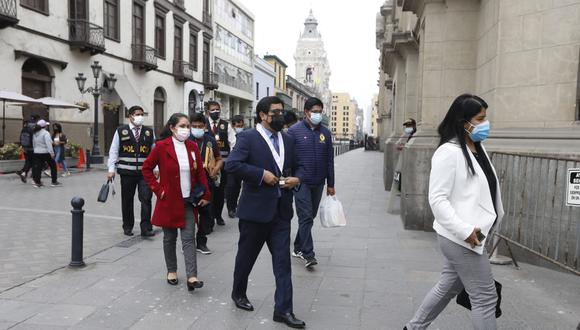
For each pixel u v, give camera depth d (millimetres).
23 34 17766
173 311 3979
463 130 2840
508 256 5609
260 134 3811
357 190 12203
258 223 3740
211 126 7711
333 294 4406
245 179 3666
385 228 7344
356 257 5672
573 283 4727
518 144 5875
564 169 4863
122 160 6574
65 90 20281
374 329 3652
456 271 2895
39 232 6852
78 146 18047
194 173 4605
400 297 4324
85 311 3941
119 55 24219
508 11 6168
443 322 3734
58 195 10664
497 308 2908
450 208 2740
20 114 17953
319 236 6789
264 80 54594
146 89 27109
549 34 5836
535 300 4266
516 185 5457
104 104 22688
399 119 14734
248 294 4391
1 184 12391
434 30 7652
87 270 5070
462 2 7500
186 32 32312
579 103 5652
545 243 5062
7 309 3955
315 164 5277
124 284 4633
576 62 5645
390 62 17625
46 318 3779
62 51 19984
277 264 3754
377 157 30312
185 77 31172
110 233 6887
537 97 5961
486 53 6898
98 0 21969
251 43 48375
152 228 6688
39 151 11844
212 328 3645
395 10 16766
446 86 7641
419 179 7137
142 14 26562
